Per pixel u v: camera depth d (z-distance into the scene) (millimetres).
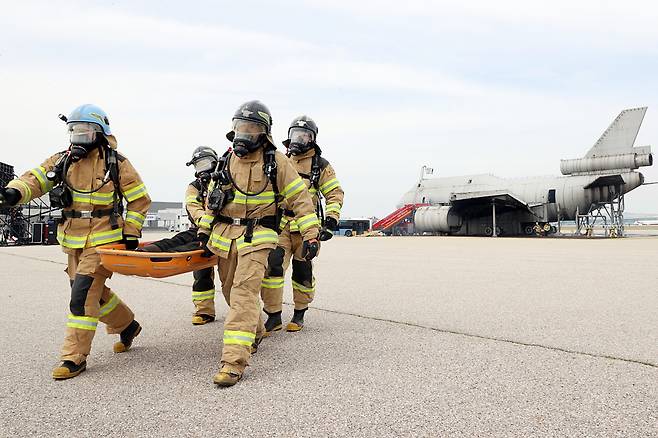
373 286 7938
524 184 37531
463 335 4418
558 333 4473
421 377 3162
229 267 3613
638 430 2320
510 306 5965
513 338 4281
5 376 3223
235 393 2871
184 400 2752
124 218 3736
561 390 2893
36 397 2809
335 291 7355
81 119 3428
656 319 5117
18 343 4137
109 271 3529
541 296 6777
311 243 3611
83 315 3320
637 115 34500
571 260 13242
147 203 3770
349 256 15414
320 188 5062
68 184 3455
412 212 42656
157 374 3273
